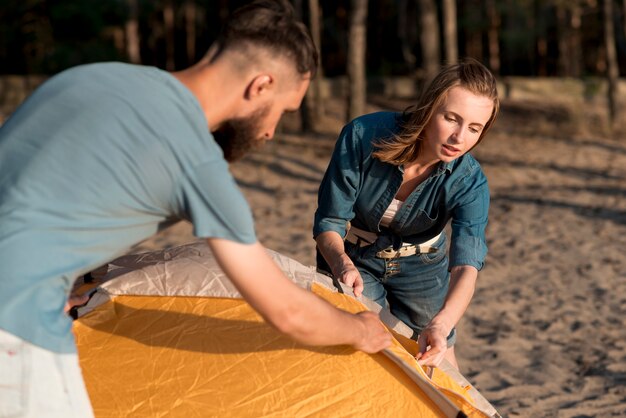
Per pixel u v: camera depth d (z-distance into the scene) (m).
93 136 1.79
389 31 23.09
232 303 2.52
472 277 2.87
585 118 17.44
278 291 1.90
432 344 2.61
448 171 2.98
